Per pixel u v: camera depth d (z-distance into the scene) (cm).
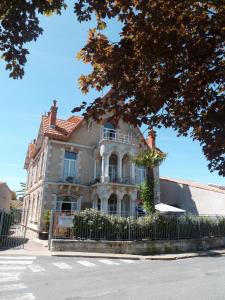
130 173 2662
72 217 1725
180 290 838
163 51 412
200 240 2067
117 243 1716
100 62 430
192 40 405
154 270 1186
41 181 2539
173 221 2011
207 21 402
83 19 411
